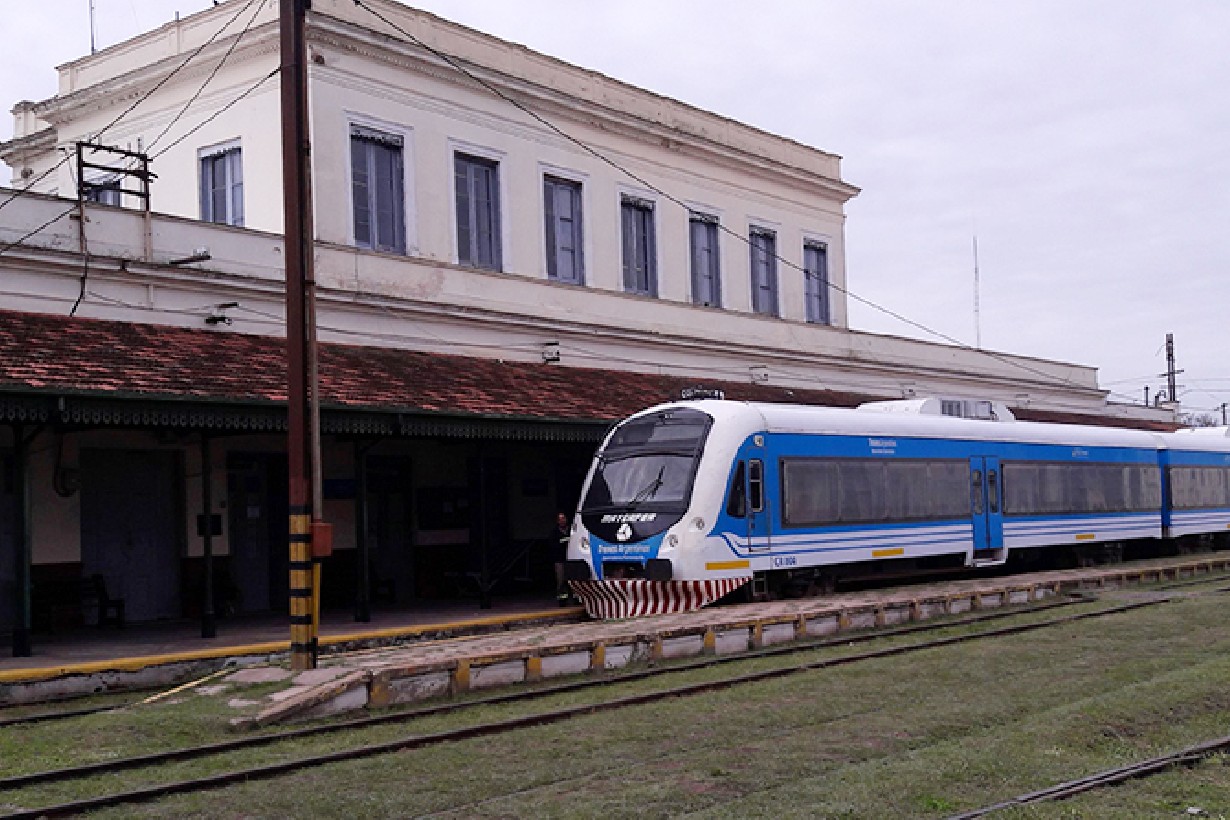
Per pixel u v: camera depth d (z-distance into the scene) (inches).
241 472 786.2
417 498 885.8
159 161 884.0
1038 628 679.7
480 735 414.9
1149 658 565.0
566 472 1008.9
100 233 676.7
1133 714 420.8
